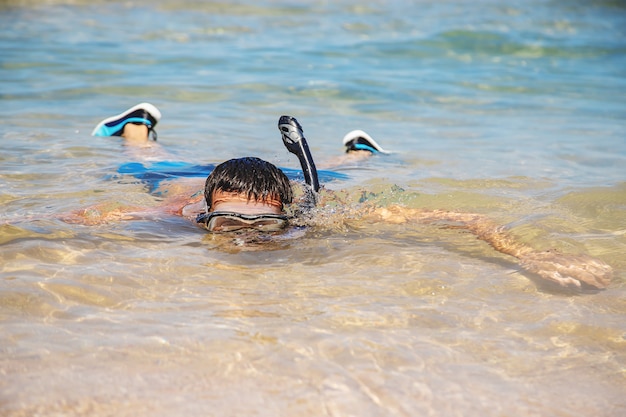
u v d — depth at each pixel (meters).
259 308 3.83
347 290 4.14
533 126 9.45
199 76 11.91
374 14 18.83
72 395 2.93
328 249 4.84
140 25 16.50
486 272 4.49
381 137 8.74
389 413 2.89
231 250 4.77
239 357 3.28
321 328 3.61
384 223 5.43
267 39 15.45
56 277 4.16
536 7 20.53
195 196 5.98
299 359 3.28
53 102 9.84
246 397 2.96
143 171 6.71
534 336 3.63
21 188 6.11
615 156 7.87
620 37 16.67
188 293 4.02
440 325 3.71
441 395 3.04
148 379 3.08
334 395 3.00
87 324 3.58
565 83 12.34
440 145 8.36
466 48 15.16
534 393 3.09
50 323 3.58
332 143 8.45
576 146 8.35
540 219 5.54
